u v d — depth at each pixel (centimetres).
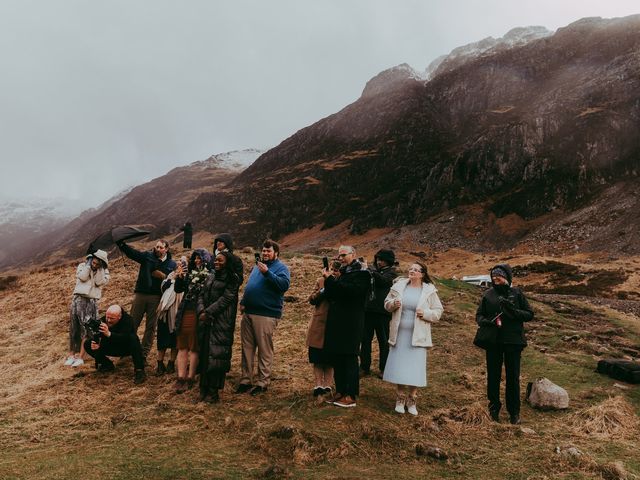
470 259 6825
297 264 1800
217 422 540
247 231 15212
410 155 15900
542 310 1722
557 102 11706
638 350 1170
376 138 18875
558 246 7200
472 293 1794
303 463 443
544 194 9025
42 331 1194
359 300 588
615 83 11075
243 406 587
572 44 16500
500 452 491
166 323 762
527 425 583
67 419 572
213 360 599
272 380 702
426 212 10694
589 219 7688
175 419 554
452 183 11069
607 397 696
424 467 449
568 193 8862
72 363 845
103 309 1354
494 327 602
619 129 9644
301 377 721
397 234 9712
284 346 916
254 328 650
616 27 15262
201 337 605
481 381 771
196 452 461
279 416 545
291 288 1460
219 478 405
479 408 591
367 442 491
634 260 5447
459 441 518
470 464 460
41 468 426
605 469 432
